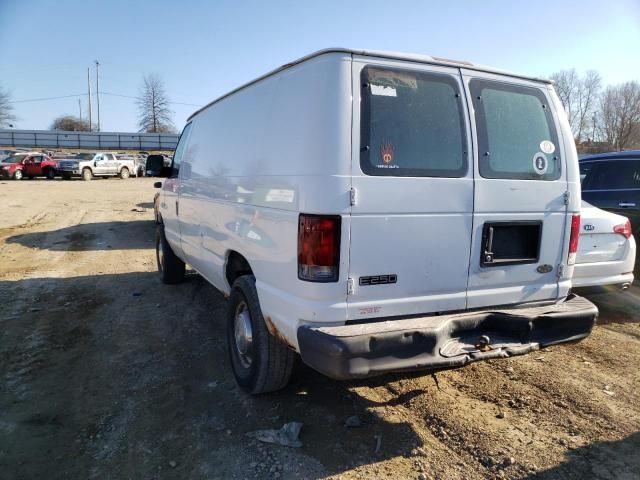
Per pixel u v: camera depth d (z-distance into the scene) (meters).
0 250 9.62
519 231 3.50
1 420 3.51
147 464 3.04
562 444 3.15
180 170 5.91
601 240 5.11
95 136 64.06
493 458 3.01
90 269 8.02
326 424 3.43
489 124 3.36
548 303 3.67
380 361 2.84
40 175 30.42
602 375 4.09
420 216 3.09
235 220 3.92
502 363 4.34
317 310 2.91
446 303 3.26
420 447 3.15
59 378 4.15
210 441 3.25
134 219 13.90
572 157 3.68
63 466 3.03
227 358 4.54
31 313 5.75
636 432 3.26
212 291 6.68
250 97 3.92
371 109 2.95
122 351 4.70
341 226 2.87
